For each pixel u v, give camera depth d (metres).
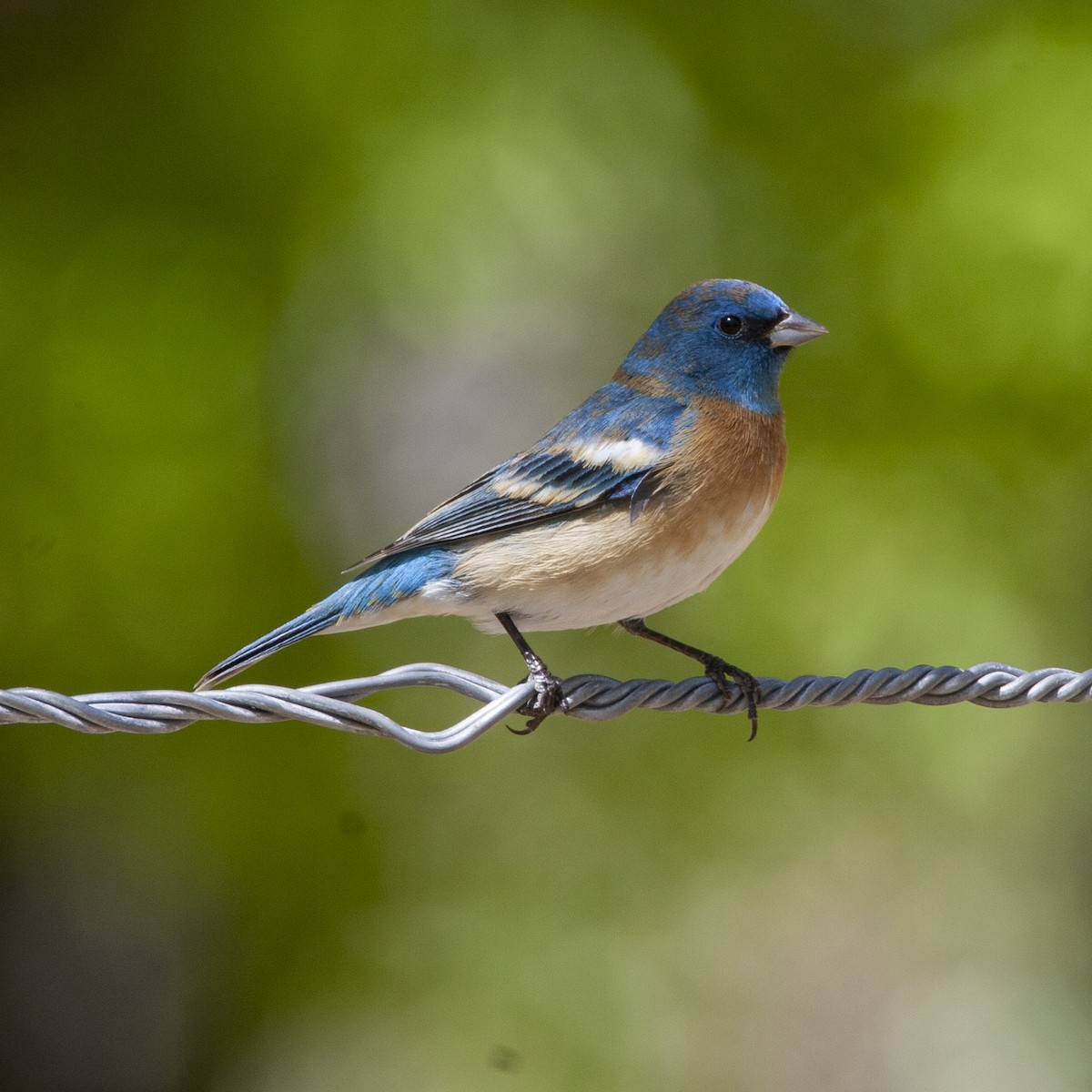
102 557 11.59
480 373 14.83
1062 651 12.59
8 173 12.12
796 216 12.80
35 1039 12.84
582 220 12.61
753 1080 15.66
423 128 12.40
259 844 11.86
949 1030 16.34
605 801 12.69
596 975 12.68
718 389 8.90
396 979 12.30
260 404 12.16
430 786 12.60
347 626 8.77
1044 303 12.22
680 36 12.83
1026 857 15.99
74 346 11.83
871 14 12.97
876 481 12.45
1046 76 12.48
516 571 8.45
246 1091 12.77
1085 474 12.50
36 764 11.59
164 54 12.38
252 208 12.20
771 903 16.53
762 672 12.12
